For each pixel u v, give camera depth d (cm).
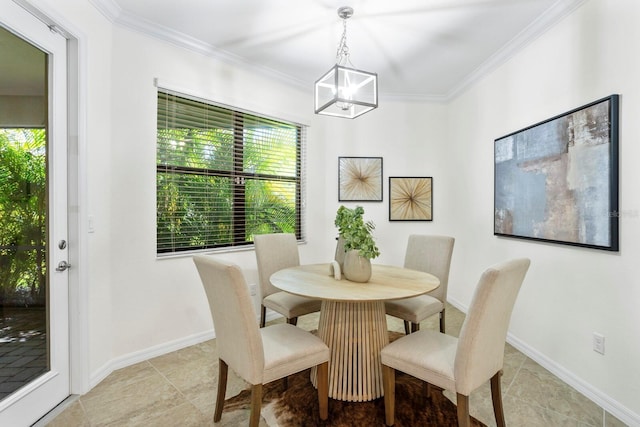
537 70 247
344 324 190
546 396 198
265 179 337
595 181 193
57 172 188
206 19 239
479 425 169
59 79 190
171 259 261
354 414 178
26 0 161
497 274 135
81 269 197
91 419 174
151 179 250
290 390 201
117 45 230
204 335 280
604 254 189
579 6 207
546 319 235
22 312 171
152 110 250
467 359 140
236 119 311
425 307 233
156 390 202
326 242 386
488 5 221
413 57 297
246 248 314
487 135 316
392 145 398
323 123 383
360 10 227
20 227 171
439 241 267
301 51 287
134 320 239
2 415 156
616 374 181
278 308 246
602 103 188
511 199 275
